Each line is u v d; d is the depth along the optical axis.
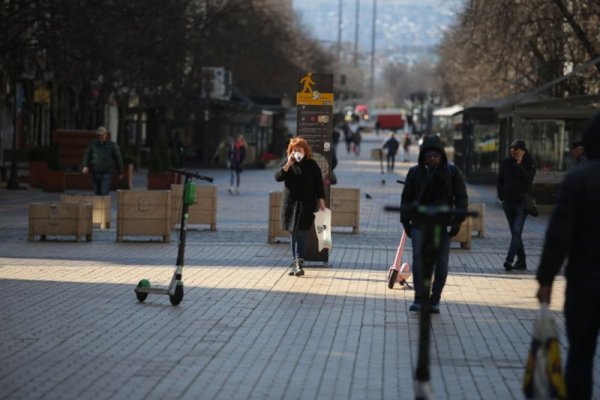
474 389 22.58
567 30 96.44
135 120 157.38
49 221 52.97
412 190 32.28
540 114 82.31
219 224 65.38
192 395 21.47
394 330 29.55
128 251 49.09
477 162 123.19
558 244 18.05
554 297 37.03
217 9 147.25
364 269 43.72
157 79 127.38
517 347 27.58
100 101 121.94
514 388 22.73
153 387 22.09
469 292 37.88
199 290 36.31
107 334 27.88
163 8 112.00
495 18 89.81
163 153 100.50
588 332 18.22
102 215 60.69
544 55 100.50
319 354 25.95
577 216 18.16
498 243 57.50
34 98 111.00
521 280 41.66
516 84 123.94
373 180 125.56
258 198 91.00
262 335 28.30
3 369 23.44
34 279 38.41
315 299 34.94
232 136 157.25
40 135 133.00
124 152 100.00
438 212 17.22
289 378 23.22
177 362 24.61
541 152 82.88
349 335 28.64
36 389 21.62
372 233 61.06
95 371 23.48
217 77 155.12
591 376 18.42
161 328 28.92
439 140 31.98
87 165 62.69
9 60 97.88
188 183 32.84
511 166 44.72
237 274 41.03
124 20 102.75
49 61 108.88
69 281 38.00
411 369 24.47
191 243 53.47
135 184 110.62
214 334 28.22
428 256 17.25
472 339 28.62
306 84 44.31
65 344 26.41
